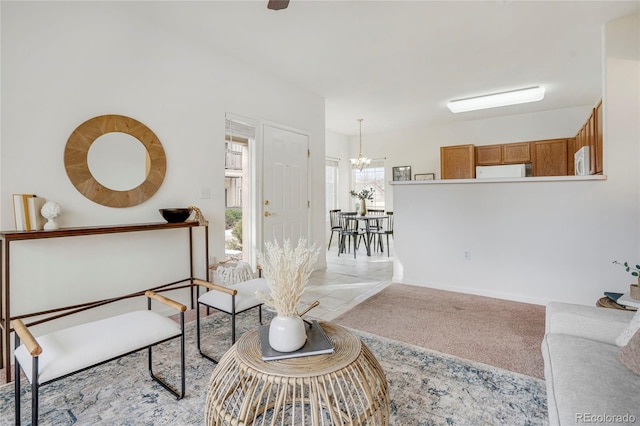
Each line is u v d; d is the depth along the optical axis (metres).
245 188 4.27
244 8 2.61
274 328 1.26
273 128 4.03
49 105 2.22
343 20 2.80
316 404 1.08
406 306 3.10
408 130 7.04
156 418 1.53
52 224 2.13
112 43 2.53
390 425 1.46
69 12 2.31
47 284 2.26
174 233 2.99
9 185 2.07
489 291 3.38
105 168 2.50
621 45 2.75
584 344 1.36
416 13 2.71
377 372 1.29
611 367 1.17
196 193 3.13
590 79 4.20
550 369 1.25
